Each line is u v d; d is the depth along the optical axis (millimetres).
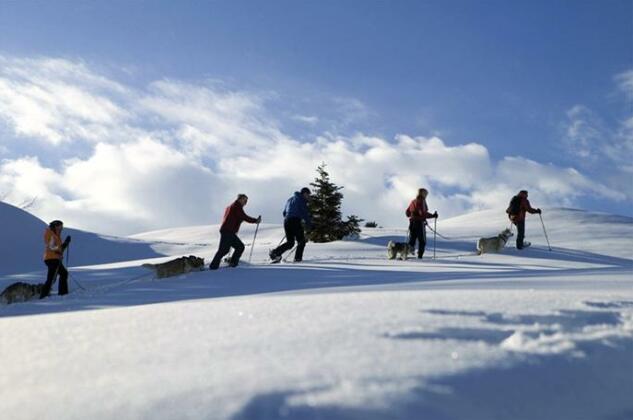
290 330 2768
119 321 3344
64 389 2109
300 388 1944
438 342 2523
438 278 8672
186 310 3676
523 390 2162
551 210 31219
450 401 1971
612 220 28297
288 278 9961
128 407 1884
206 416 1795
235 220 12148
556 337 2666
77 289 11078
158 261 16281
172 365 2291
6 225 26328
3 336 3078
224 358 2338
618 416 2178
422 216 14805
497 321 3016
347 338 2572
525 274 8984
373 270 11164
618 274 8156
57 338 2936
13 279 13430
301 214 13391
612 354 2561
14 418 1914
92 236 28891
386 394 1924
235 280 9922
